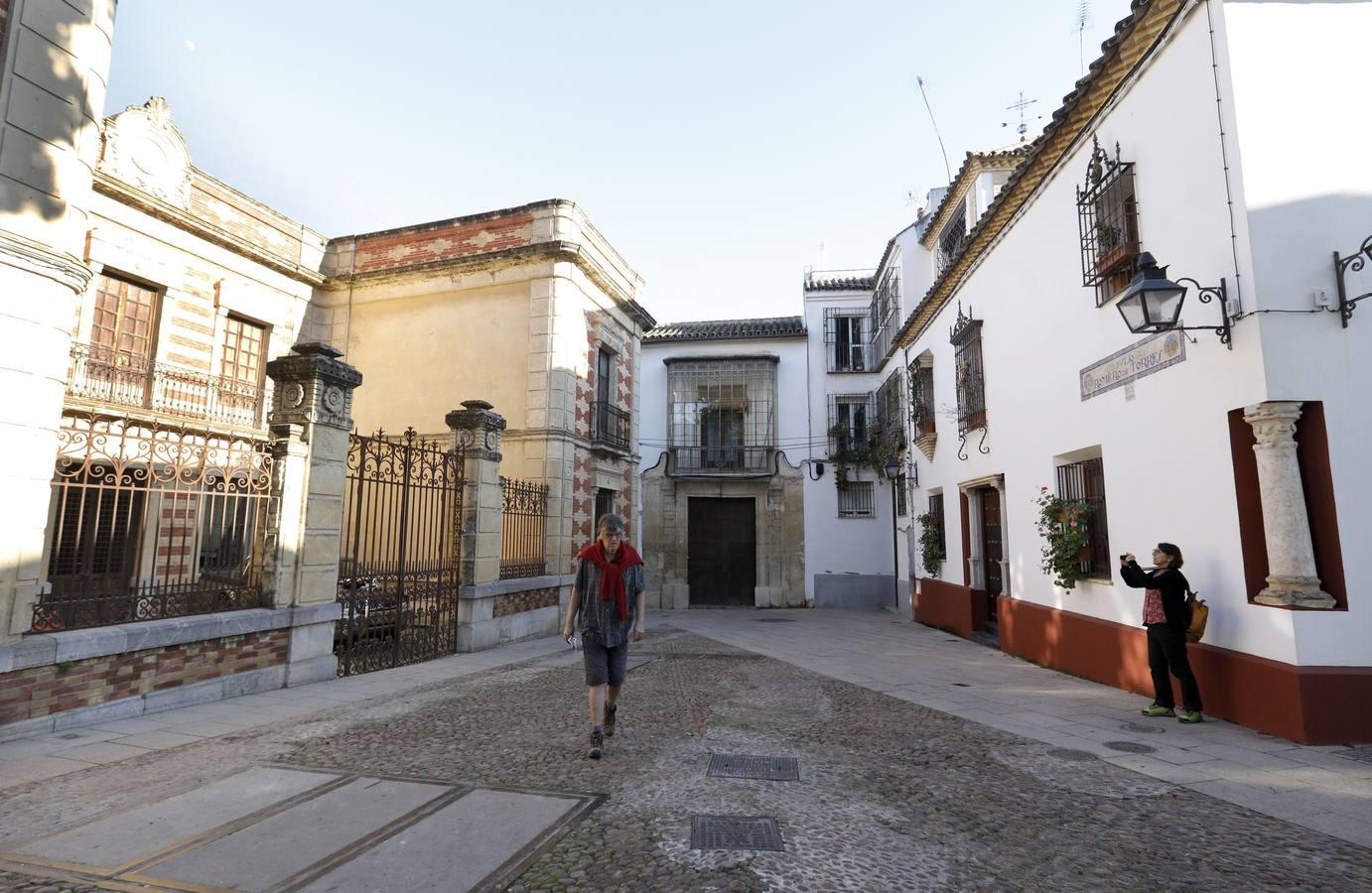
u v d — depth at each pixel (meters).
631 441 17.25
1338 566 5.46
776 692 7.55
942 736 5.67
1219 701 6.17
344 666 8.45
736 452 21.08
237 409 13.35
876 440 20.20
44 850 3.35
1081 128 8.34
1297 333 5.63
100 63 6.19
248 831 3.58
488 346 13.77
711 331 22.02
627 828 3.65
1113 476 7.77
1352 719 5.28
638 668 9.08
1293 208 5.76
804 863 3.26
